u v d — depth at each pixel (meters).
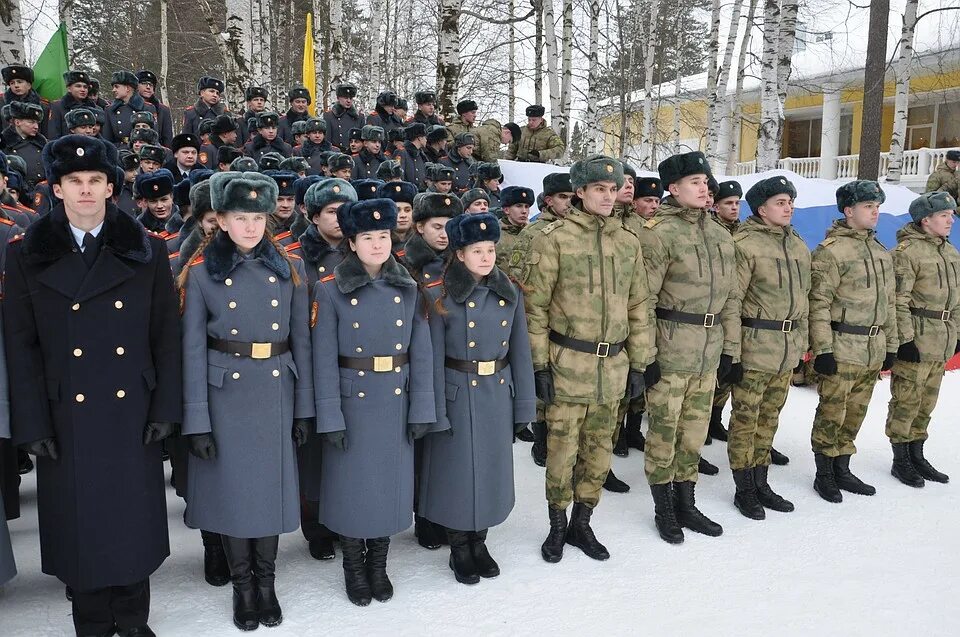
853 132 20.45
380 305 3.22
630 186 4.84
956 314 4.98
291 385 3.14
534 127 9.84
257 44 14.23
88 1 18.91
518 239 5.05
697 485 4.88
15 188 4.96
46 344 2.66
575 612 3.21
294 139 8.80
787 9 10.65
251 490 3.00
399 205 4.25
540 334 3.68
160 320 2.85
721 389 5.51
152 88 9.32
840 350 4.62
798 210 8.05
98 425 2.69
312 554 3.72
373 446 3.21
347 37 22.28
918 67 16.30
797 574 3.61
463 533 3.50
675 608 3.27
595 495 3.86
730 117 16.55
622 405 5.19
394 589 3.38
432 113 9.58
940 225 4.97
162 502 2.90
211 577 3.39
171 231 4.41
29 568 3.48
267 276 3.05
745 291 4.43
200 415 2.91
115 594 2.82
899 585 3.50
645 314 3.87
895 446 4.99
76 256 2.69
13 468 3.61
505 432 3.55
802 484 4.88
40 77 10.20
